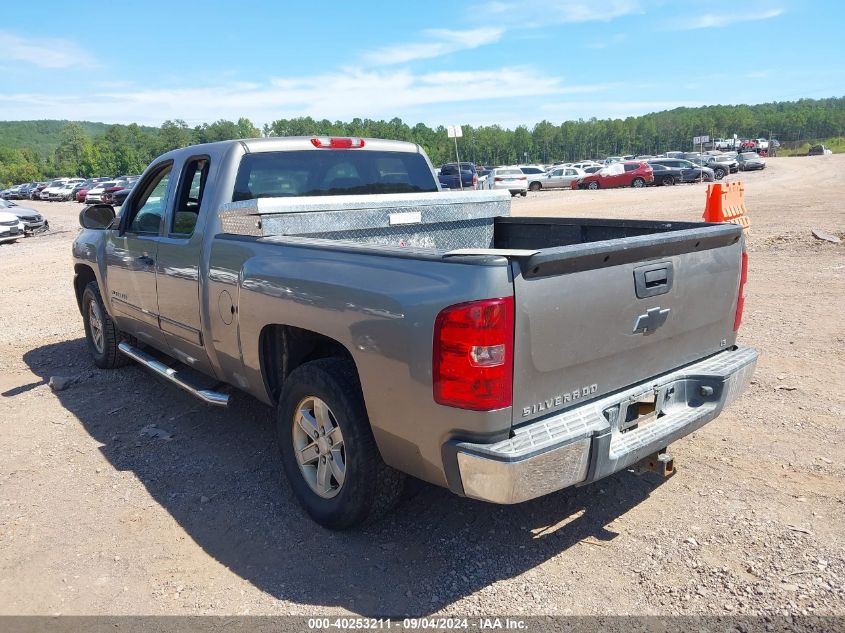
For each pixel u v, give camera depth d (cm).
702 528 338
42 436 485
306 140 461
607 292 288
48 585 311
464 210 468
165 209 472
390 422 295
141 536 350
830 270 955
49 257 1611
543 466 262
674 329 328
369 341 294
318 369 328
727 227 346
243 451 450
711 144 10038
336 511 335
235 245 388
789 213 1744
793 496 364
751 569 304
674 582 297
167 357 660
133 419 512
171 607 293
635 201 2577
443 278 268
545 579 304
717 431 449
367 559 324
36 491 402
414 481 345
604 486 386
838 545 319
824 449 415
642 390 315
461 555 324
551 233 470
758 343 630
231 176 424
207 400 425
